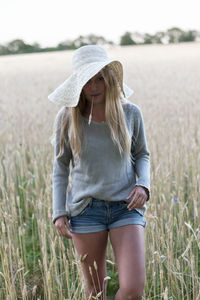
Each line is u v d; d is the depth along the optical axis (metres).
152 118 6.97
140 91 11.57
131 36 56.75
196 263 2.86
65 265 2.25
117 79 2.14
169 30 57.81
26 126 6.98
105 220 2.13
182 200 3.54
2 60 33.72
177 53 30.28
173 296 2.55
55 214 2.21
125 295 1.91
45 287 2.44
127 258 1.97
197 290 2.53
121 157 2.12
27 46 55.12
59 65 25.11
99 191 2.10
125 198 2.12
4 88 14.26
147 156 2.29
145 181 2.16
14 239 3.18
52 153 5.11
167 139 5.63
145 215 2.71
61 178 2.28
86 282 2.28
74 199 2.20
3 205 3.52
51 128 6.61
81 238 2.15
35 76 18.70
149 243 2.93
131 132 2.18
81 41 55.50
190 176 4.52
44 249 2.49
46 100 10.42
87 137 2.11
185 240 3.13
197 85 12.05
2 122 7.27
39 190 4.31
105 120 2.13
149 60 25.05
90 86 2.08
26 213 3.99
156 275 2.78
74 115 2.11
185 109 7.71
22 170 4.74
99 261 2.20
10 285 2.39
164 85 12.71
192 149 4.72
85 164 2.13
